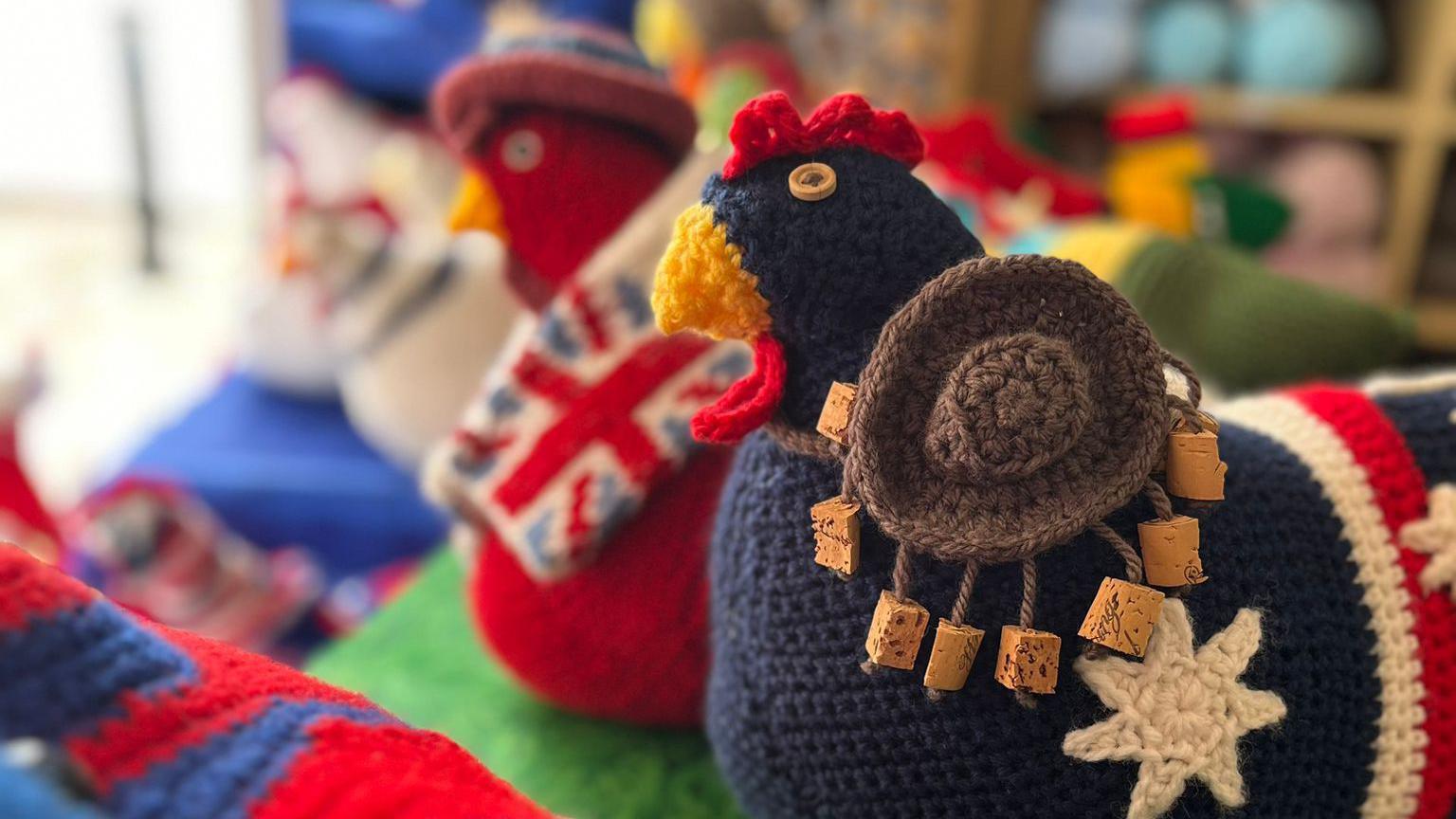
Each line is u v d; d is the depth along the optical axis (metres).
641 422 0.77
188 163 2.58
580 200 0.82
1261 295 0.99
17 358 1.46
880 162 0.55
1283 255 1.68
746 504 0.58
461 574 1.14
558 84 0.79
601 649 0.79
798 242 0.53
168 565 1.39
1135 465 0.49
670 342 0.79
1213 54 1.71
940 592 0.52
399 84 1.73
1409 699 0.54
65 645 0.41
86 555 1.37
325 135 1.65
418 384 1.30
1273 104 1.69
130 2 2.42
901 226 0.53
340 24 1.71
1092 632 0.50
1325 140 1.75
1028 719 0.51
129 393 2.16
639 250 0.81
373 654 0.98
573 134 0.81
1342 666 0.54
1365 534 0.55
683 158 0.86
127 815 0.39
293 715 0.45
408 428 1.34
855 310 0.53
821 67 1.67
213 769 0.41
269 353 1.69
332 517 1.51
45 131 2.62
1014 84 1.79
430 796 0.45
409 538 1.52
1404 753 0.54
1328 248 1.71
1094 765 0.51
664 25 1.58
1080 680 0.51
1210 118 1.71
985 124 1.29
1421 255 1.79
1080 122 1.85
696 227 0.54
